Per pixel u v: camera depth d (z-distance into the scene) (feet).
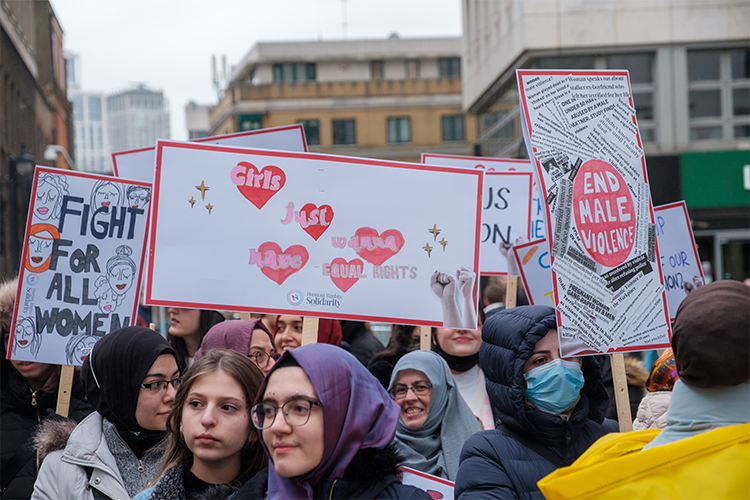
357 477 7.93
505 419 9.23
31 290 13.14
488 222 16.94
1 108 82.69
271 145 15.34
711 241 60.59
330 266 11.79
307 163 11.94
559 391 9.11
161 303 11.39
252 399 9.43
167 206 11.60
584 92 10.84
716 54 62.39
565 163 10.59
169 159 11.69
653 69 62.80
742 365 6.52
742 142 61.87
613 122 10.92
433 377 12.14
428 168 12.16
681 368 6.84
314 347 8.30
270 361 12.84
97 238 13.52
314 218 11.86
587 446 9.36
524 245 14.60
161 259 11.50
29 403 13.33
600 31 62.75
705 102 62.39
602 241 10.53
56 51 134.21
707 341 6.57
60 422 10.62
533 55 63.93
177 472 9.43
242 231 11.71
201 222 11.64
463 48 94.94
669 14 62.13
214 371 9.35
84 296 13.34
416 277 11.96
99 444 10.05
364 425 8.02
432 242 12.04
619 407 10.25
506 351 9.16
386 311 11.81
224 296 11.55
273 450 7.89
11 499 12.57
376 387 8.41
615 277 10.48
